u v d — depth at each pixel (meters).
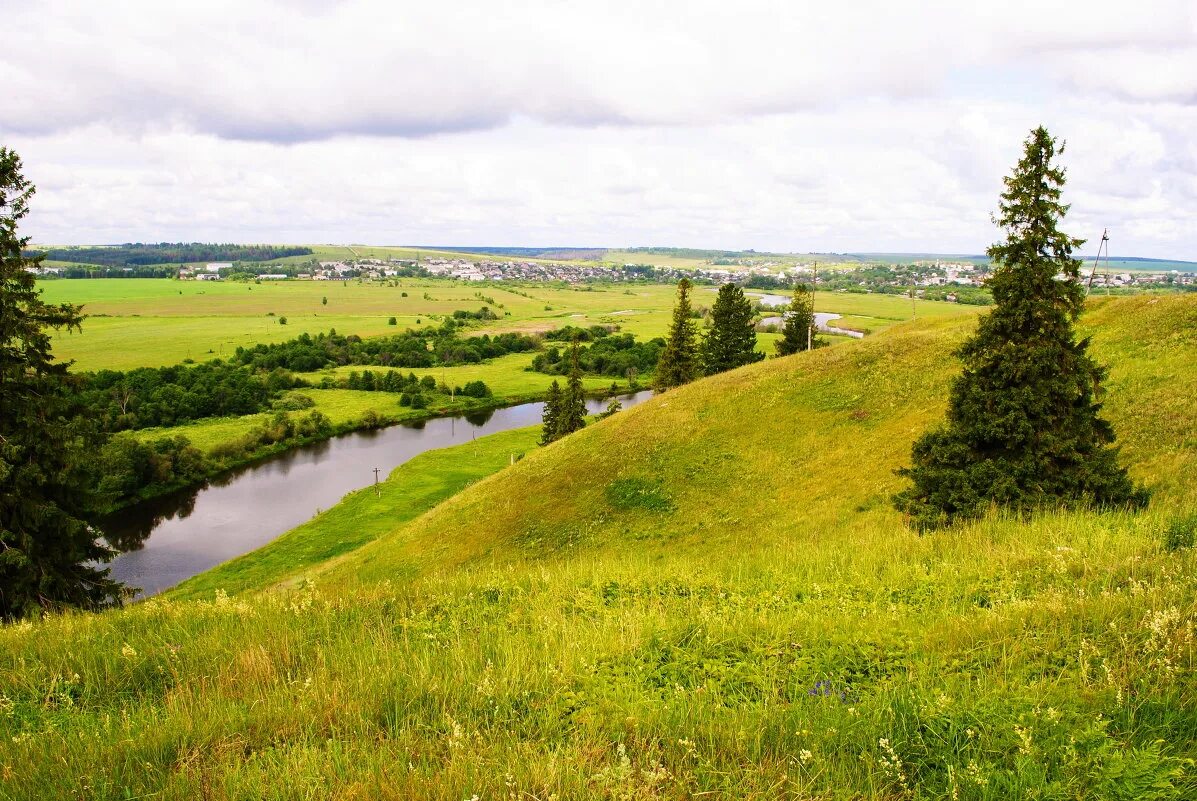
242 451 91.44
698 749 5.02
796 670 6.57
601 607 10.16
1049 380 15.75
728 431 41.09
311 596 11.28
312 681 6.80
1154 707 4.80
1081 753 4.43
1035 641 6.31
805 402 41.59
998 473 15.79
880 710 5.16
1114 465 15.38
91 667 7.98
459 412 125.12
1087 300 40.62
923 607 8.33
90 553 21.67
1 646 9.05
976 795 4.19
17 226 20.25
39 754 5.42
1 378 19.70
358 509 65.38
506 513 39.53
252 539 62.53
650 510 35.22
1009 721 4.84
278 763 5.05
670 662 7.14
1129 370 28.80
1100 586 7.66
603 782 4.41
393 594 11.41
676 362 70.12
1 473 19.00
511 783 4.44
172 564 56.59
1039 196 16.05
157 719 6.15
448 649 7.94
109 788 4.77
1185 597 6.54
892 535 15.25
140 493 74.62
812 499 31.17
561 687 6.50
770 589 10.57
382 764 4.78
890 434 34.59
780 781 4.39
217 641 8.68
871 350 45.56
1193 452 20.58
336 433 107.88
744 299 72.94
